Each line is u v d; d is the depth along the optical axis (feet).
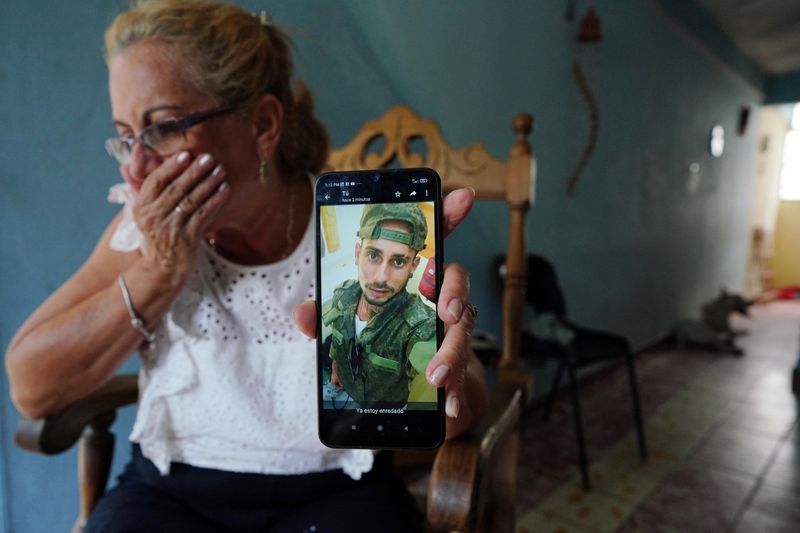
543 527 4.24
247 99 1.66
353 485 1.94
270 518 1.90
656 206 9.54
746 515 4.45
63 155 2.89
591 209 7.43
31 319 1.80
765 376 8.39
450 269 1.15
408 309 1.20
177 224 1.51
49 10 2.76
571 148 6.76
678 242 10.74
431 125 3.03
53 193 2.89
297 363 1.86
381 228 1.20
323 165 2.18
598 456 5.46
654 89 8.88
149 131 1.53
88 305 1.68
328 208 1.22
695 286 12.02
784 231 18.74
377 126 3.15
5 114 2.69
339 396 1.22
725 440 5.92
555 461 5.33
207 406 1.88
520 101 5.80
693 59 10.30
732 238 14.33
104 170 3.05
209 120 1.58
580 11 6.61
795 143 18.40
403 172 1.19
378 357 1.20
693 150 10.95
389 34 4.26
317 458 1.90
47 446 1.92
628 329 9.05
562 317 5.81
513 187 2.81
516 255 2.84
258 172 1.77
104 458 2.27
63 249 2.96
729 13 10.38
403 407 1.19
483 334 4.30
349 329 1.22
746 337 11.49
